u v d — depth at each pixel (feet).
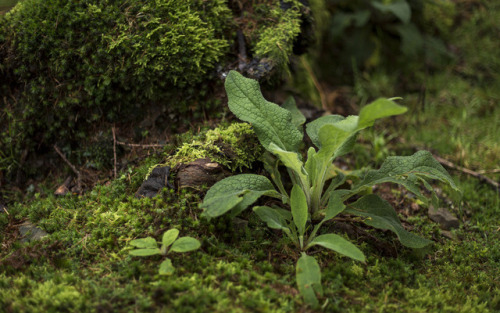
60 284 5.43
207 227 6.32
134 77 7.97
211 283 5.47
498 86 12.66
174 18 7.96
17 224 7.03
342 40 13.26
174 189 6.77
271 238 6.64
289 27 9.11
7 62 7.92
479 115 11.96
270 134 7.03
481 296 6.14
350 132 5.87
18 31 7.71
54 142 8.49
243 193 6.16
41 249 6.14
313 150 6.99
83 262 5.94
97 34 7.74
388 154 10.26
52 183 8.27
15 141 8.24
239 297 5.32
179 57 7.91
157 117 8.45
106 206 6.95
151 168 7.13
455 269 6.68
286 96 10.23
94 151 8.31
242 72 8.43
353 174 7.80
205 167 6.84
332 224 7.13
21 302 5.16
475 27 13.66
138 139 8.39
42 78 7.95
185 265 5.71
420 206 8.53
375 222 6.48
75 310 5.01
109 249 6.10
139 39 7.75
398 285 5.96
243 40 8.98
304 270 5.49
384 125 11.58
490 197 9.12
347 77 13.29
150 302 5.11
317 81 12.32
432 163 7.15
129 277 5.53
